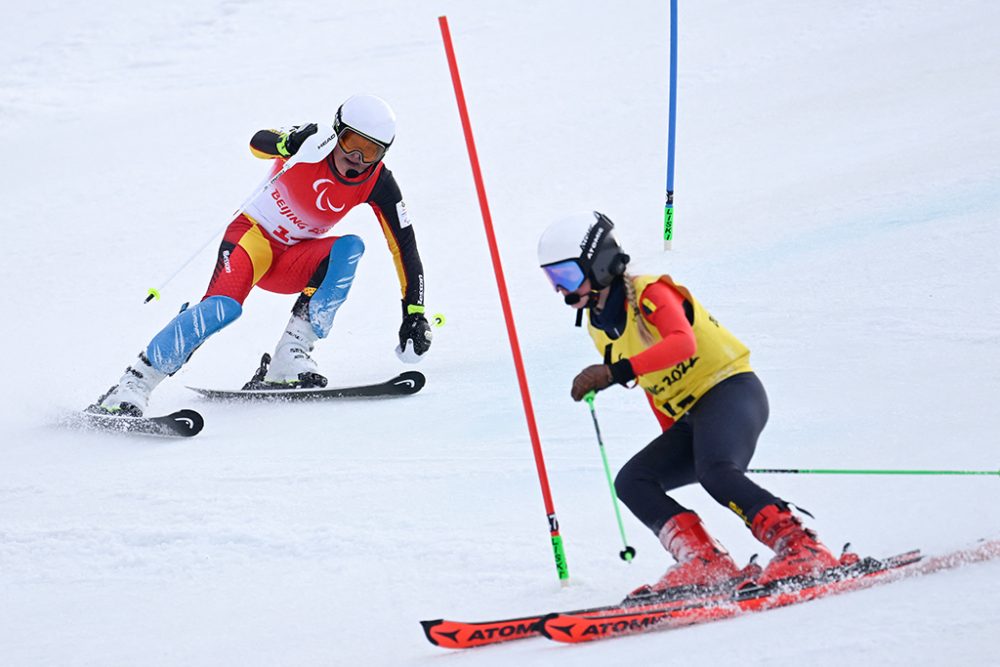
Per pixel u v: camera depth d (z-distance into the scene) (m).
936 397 19.48
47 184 54.12
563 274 13.62
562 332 27.16
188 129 61.09
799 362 22.36
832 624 11.75
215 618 15.50
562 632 12.76
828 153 40.16
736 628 12.20
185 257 41.50
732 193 37.59
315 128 24.58
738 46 61.81
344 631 14.50
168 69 75.06
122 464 22.19
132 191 51.41
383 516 18.20
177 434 23.42
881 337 22.91
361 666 13.35
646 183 41.22
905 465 16.70
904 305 24.44
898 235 29.06
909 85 48.00
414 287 24.95
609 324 13.85
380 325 31.03
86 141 61.16
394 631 14.25
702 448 13.36
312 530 17.98
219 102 66.00
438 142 53.06
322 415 24.03
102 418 24.16
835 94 48.97
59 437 24.30
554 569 15.48
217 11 85.69
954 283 25.19
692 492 17.23
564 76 61.53
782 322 24.78
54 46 81.19
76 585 17.23
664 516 13.39
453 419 22.55
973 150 35.97
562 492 18.22
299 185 24.48
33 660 14.78
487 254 36.03
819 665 10.90
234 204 47.66
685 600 12.82
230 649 14.41
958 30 57.12
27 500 20.69
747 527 14.33
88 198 51.09
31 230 47.19
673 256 31.31
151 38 81.44
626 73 60.09
